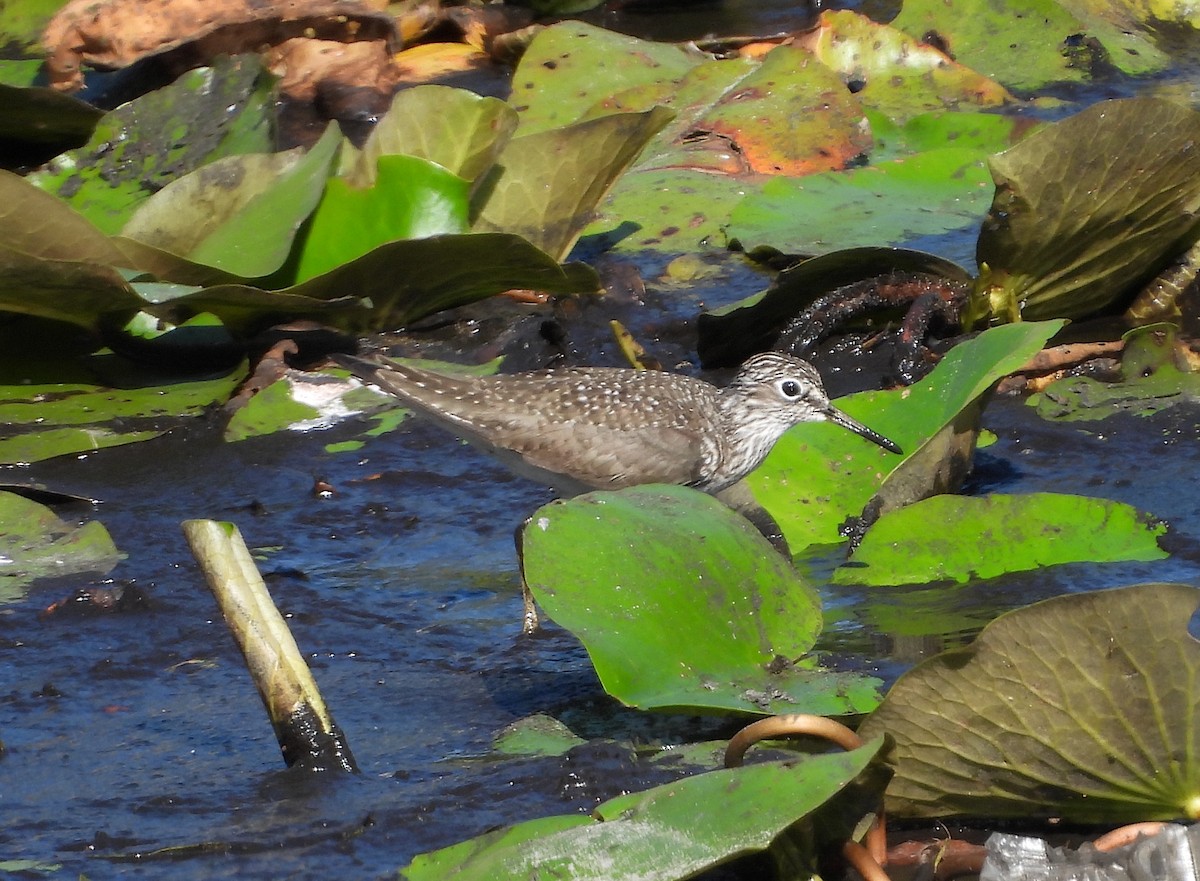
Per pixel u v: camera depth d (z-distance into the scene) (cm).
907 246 1538
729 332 1407
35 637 1015
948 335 1388
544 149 1451
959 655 693
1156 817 722
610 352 1442
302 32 1980
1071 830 745
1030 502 1057
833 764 668
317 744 828
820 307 1392
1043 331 1112
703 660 824
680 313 1496
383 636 1012
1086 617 681
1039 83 2033
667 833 662
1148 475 1162
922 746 718
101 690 950
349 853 755
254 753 865
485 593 1075
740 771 683
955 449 1103
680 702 780
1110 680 690
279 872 742
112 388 1359
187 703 930
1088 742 702
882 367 1384
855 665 905
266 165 1423
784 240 1558
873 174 1708
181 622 1034
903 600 1001
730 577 873
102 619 1038
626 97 1869
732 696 802
